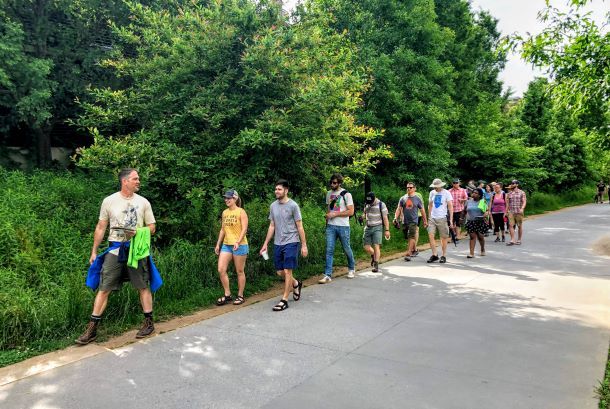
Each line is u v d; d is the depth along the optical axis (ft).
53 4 39.58
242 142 23.24
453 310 19.88
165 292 20.77
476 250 38.17
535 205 96.32
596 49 21.42
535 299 21.76
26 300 17.15
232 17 26.07
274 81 26.03
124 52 41.16
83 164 24.00
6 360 14.11
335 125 27.07
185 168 24.48
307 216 36.81
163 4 40.01
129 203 16.49
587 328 17.48
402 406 11.32
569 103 23.04
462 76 74.95
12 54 32.96
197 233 27.07
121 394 11.91
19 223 25.50
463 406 11.34
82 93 40.93
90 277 16.10
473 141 71.61
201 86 26.32
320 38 29.09
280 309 19.90
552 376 13.11
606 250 37.88
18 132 43.34
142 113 27.63
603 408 11.21
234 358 14.40
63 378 12.89
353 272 26.86
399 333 16.84
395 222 35.06
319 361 14.17
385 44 49.34
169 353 14.84
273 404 11.41
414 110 48.73
